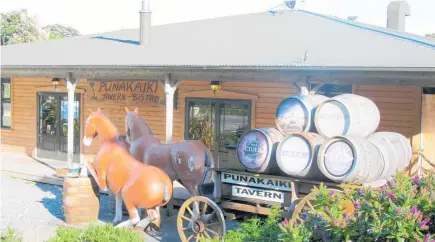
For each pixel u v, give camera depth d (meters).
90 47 17.22
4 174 16.22
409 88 12.20
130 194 9.30
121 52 15.07
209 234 8.80
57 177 14.99
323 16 15.84
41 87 18.94
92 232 7.05
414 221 4.80
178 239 9.46
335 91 13.03
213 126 15.06
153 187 9.13
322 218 5.51
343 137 7.68
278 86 14.04
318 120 8.50
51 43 20.03
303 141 8.13
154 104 16.06
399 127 12.36
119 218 10.24
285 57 11.02
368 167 7.66
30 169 16.36
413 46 10.84
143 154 10.09
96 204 10.46
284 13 17.17
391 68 8.78
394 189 5.27
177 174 9.66
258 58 11.32
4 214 11.37
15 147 19.89
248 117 14.45
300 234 5.34
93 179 10.45
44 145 18.98
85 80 17.78
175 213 11.16
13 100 19.83
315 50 11.32
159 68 11.97
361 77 9.56
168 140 12.34
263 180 8.61
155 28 18.69
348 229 5.11
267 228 6.59
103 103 17.34
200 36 15.70
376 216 4.94
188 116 15.57
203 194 9.77
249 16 17.92
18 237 7.48
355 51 10.77
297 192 8.25
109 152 9.84
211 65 11.05
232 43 13.84
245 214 9.44
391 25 16.62
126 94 16.73
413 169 12.14
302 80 10.16
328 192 5.88
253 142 8.65
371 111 8.74
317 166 8.07
